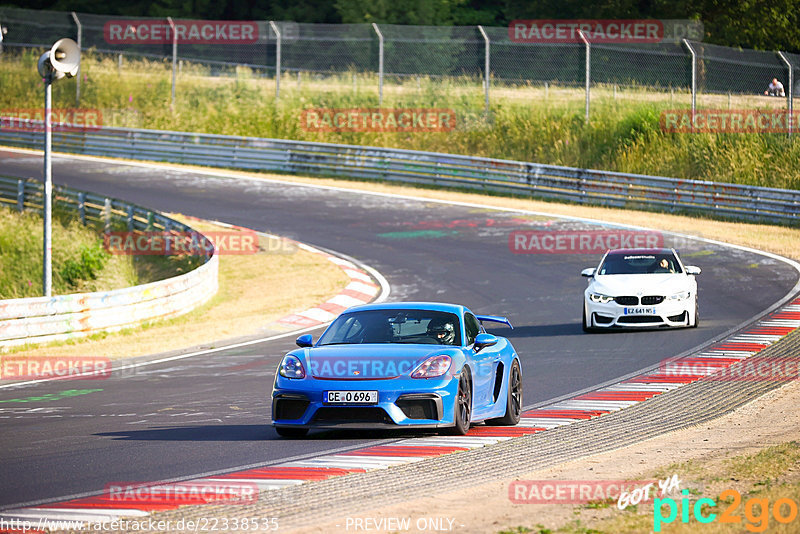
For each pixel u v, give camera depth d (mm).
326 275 94812
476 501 25938
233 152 156000
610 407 42875
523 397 46500
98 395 49281
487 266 96875
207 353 64438
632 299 66062
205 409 44406
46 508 26062
